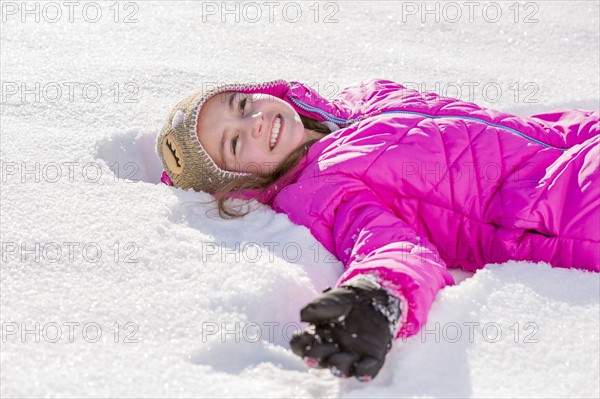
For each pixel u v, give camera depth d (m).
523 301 1.89
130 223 2.16
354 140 2.35
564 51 3.54
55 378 1.59
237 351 1.76
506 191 2.20
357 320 1.62
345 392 1.66
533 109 3.09
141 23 3.68
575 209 2.08
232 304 1.87
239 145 2.40
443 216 2.25
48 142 2.59
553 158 2.28
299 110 2.63
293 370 1.74
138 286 1.91
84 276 1.93
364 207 2.19
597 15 3.82
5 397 1.53
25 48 3.37
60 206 2.22
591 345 1.75
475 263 2.27
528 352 1.74
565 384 1.65
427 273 1.86
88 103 2.92
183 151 2.44
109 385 1.59
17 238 2.05
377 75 3.33
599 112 2.51
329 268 2.10
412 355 1.73
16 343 1.69
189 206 2.32
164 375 1.63
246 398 1.58
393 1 3.99
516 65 3.43
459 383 1.67
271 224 2.22
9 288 1.87
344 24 3.76
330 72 3.34
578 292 1.94
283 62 3.39
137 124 2.81
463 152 2.29
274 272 1.95
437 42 3.62
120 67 3.21
